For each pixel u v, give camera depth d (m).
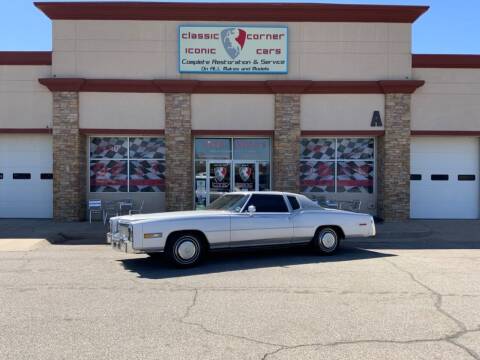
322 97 17.14
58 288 7.50
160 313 6.11
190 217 9.48
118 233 9.68
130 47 16.89
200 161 17.97
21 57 17.02
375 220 17.36
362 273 8.67
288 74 17.09
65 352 4.77
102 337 5.20
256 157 18.02
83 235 14.02
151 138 17.88
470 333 5.33
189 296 6.98
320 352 4.77
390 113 17.09
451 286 7.61
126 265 9.57
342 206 17.48
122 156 17.81
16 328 5.51
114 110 16.91
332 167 18.08
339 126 17.16
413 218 18.19
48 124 17.09
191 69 16.94
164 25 16.94
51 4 16.42
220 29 16.97
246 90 17.03
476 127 17.52
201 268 9.24
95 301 6.70
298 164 17.03
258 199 10.34
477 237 14.09
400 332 5.37
